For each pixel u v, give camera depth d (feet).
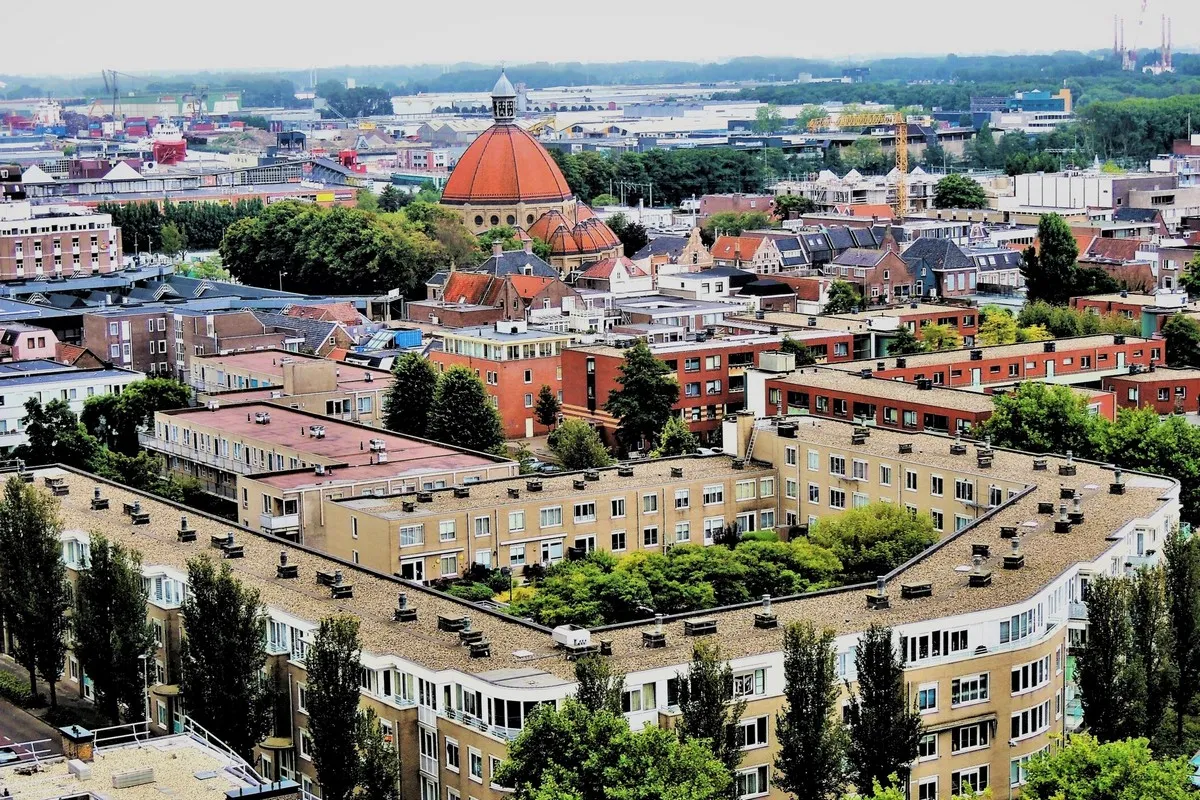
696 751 541.75
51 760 552.82
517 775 549.95
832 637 584.40
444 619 647.56
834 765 582.35
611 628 642.63
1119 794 549.95
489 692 587.27
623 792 526.57
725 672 577.02
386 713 618.44
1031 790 566.36
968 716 643.04
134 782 526.98
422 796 619.26
